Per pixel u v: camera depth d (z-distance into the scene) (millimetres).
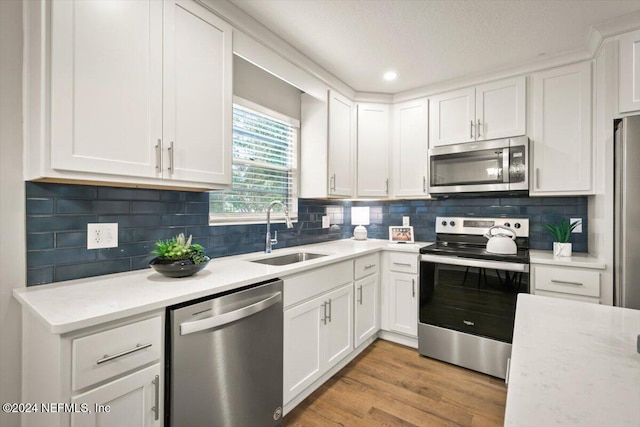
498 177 2428
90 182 1311
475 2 1705
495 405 1889
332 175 2711
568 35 2025
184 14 1510
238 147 2273
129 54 1296
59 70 1106
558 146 2289
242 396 1410
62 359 898
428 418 1768
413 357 2514
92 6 1186
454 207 3059
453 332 2383
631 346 751
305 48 2195
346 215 3523
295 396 1803
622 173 1774
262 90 2422
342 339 2258
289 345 1742
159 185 1493
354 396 1978
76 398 920
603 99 2000
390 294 2764
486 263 2250
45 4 1082
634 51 1839
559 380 595
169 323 1158
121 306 1037
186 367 1186
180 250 1461
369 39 2084
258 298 1497
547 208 2619
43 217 1319
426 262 2527
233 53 1810
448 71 2553
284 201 2699
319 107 2684
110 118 1237
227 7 1703
